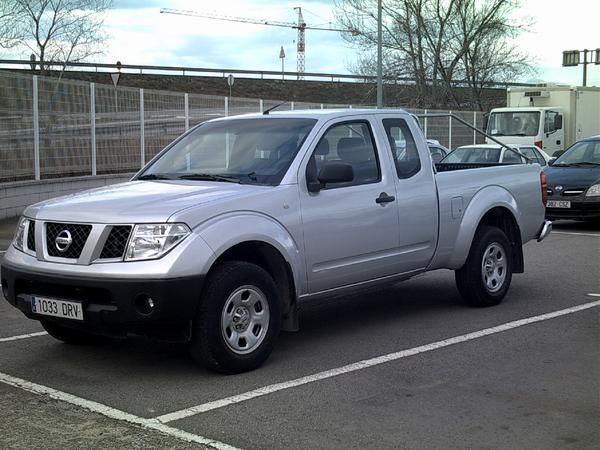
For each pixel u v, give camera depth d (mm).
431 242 7211
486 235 7746
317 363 5941
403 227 6871
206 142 6844
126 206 5441
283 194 5922
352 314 7672
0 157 15289
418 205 7012
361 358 6070
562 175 14211
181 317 5223
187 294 5184
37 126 16234
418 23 41219
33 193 16078
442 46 41750
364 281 6664
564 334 6754
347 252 6379
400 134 7156
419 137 7320
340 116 6656
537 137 24875
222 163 6492
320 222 6125
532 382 5434
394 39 41688
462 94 43688
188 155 6805
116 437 4441
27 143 15984
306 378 5555
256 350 5707
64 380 5559
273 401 5059
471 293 7734
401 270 6992
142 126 19516
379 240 6648
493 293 7867
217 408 4926
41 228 5617
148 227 5227
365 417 4766
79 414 4832
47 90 16484
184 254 5184
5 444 4348
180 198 5578
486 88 44656
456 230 7461
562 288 8820
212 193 5711
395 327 7090
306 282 6086
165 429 4562
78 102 17422
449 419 4727
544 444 4340
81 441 4383
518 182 8227
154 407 4953
